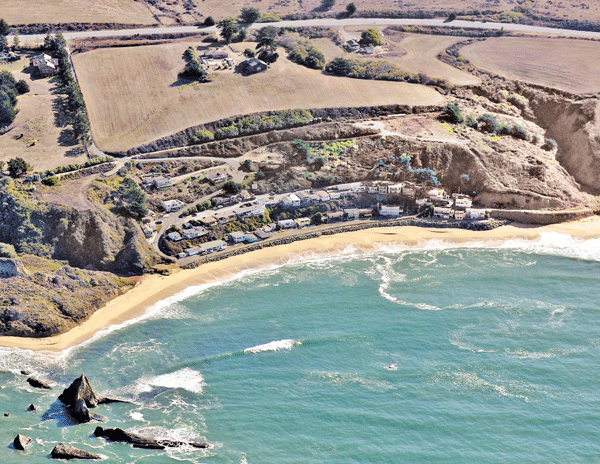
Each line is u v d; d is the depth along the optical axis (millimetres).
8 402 133625
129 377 141125
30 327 156000
